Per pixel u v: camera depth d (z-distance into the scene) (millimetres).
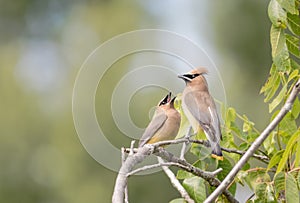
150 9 33469
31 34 41719
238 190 11391
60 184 30656
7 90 34219
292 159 9805
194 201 9141
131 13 33250
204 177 9133
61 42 37312
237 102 28250
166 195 27047
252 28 29891
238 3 30078
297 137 8469
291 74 8914
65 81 33875
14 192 32438
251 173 9422
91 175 29969
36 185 31688
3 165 32531
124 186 8102
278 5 9125
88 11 34656
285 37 9195
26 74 35594
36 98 33500
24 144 32562
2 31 43000
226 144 9859
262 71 29531
